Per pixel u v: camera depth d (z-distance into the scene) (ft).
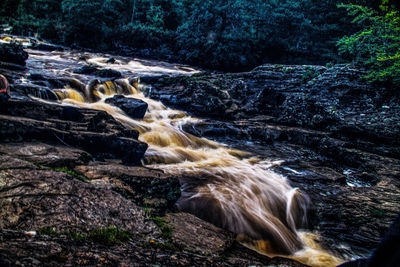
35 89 27.68
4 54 37.47
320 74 44.68
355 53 48.57
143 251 6.65
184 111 39.75
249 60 117.08
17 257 4.56
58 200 8.34
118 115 29.94
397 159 27.61
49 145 14.16
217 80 47.09
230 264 7.30
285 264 10.96
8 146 12.50
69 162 12.46
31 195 8.22
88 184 10.08
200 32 119.85
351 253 14.08
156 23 130.82
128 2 140.56
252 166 23.68
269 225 15.12
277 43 119.24
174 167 20.79
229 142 31.09
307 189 20.02
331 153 29.81
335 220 16.60
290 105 39.93
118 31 115.55
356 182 23.49
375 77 38.17
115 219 8.49
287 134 34.19
